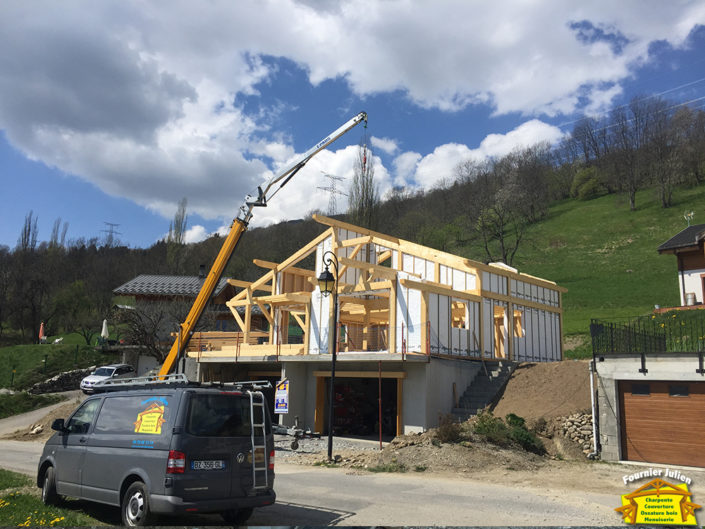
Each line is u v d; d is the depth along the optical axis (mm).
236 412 7879
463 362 21000
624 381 15297
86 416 8938
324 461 14742
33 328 58406
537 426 16422
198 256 71938
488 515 8461
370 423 23625
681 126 88062
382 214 80000
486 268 23172
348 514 8539
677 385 14398
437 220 84625
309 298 24500
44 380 35156
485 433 15516
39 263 68812
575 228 76375
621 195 84062
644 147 88250
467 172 104188
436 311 20438
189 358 26500
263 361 23469
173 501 6848
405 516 8398
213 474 7281
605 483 11594
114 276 75625
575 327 42469
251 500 7594
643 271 56688
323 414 22625
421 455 13914
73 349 39094
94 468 8188
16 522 7527
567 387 18219
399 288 21062
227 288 42344
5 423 25781
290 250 73062
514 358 24500
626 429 14992
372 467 13578
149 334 32406
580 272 61125
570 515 8547
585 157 102625
